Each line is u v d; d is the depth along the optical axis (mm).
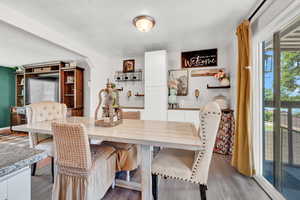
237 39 2355
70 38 2795
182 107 3604
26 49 3111
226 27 2352
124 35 2662
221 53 3332
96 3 1739
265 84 1966
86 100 4008
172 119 3303
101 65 3934
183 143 1170
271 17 1616
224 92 3322
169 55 3711
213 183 1883
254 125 2061
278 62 1633
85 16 2029
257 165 2041
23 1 1691
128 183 1785
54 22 2193
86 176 1276
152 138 1260
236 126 2223
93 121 2020
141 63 4023
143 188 1345
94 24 2256
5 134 4211
